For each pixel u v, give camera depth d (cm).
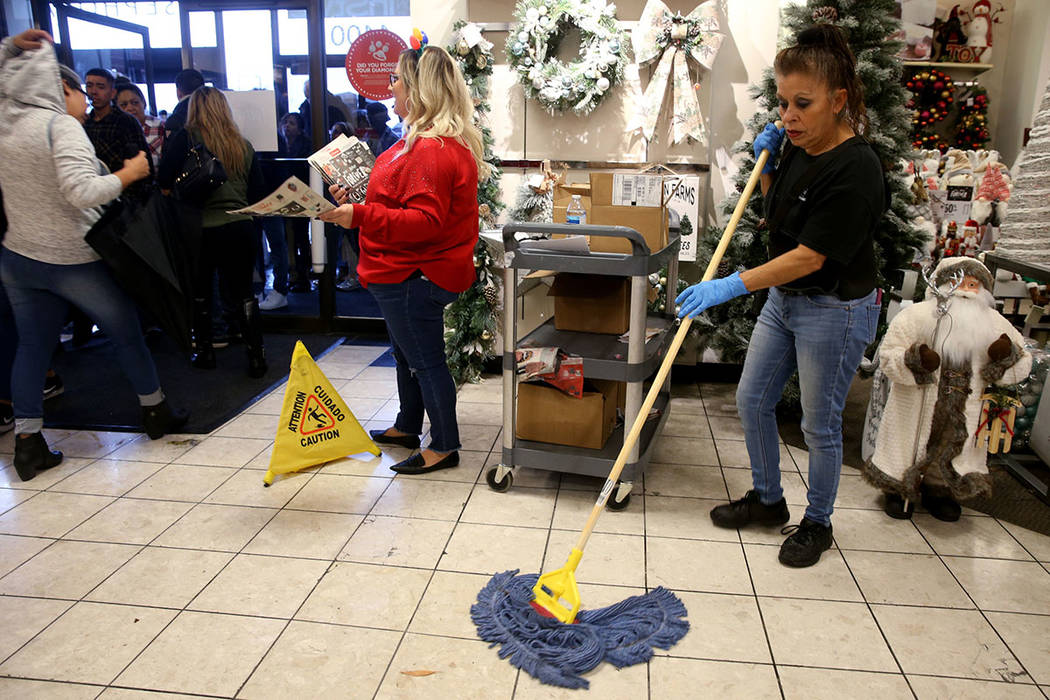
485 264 376
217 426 332
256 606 202
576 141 370
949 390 239
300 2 448
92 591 209
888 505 256
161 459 298
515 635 189
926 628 195
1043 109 299
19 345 279
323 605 203
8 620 196
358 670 178
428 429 333
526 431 274
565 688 173
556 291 286
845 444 322
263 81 468
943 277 244
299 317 497
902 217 313
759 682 175
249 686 172
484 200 369
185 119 419
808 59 185
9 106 252
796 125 192
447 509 257
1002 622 198
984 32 447
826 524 229
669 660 183
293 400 280
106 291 285
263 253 513
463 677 176
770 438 236
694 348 388
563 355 258
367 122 477
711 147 364
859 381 404
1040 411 290
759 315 240
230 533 240
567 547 233
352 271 584
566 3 338
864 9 299
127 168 268
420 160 236
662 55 349
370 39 443
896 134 305
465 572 219
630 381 249
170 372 411
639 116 360
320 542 235
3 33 460
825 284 205
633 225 260
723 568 222
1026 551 234
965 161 418
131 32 487
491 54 362
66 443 314
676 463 298
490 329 387
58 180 257
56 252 268
